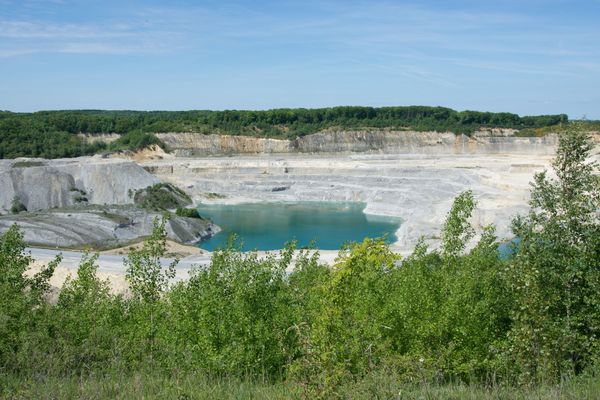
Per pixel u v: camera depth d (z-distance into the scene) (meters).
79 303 20.25
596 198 15.60
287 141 164.50
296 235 77.62
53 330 17.64
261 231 80.94
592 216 16.05
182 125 162.00
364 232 79.81
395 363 14.27
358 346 14.55
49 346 16.17
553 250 15.46
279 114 177.62
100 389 13.12
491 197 79.12
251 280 18.55
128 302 20.23
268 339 16.20
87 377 14.64
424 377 14.13
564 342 14.57
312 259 26.33
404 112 198.25
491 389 13.78
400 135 176.38
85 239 63.84
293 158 150.12
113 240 66.06
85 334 17.84
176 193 103.38
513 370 14.87
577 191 15.74
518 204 71.69
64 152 129.75
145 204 95.06
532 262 15.38
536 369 14.48
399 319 16.62
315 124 178.62
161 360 16.19
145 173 102.69
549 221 15.68
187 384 13.85
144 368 15.57
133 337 17.48
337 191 113.31
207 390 13.44
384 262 20.34
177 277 41.72
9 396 12.30
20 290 19.80
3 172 91.19
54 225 65.81
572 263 15.11
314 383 11.62
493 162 127.75
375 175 121.31
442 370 15.91
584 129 15.94
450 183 102.00
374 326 16.11
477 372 16.45
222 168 130.50
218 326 16.42
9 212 86.31
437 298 17.02
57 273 39.62
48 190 91.88
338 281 18.64
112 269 45.19
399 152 171.75
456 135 177.38
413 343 16.41
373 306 17.23
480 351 16.20
